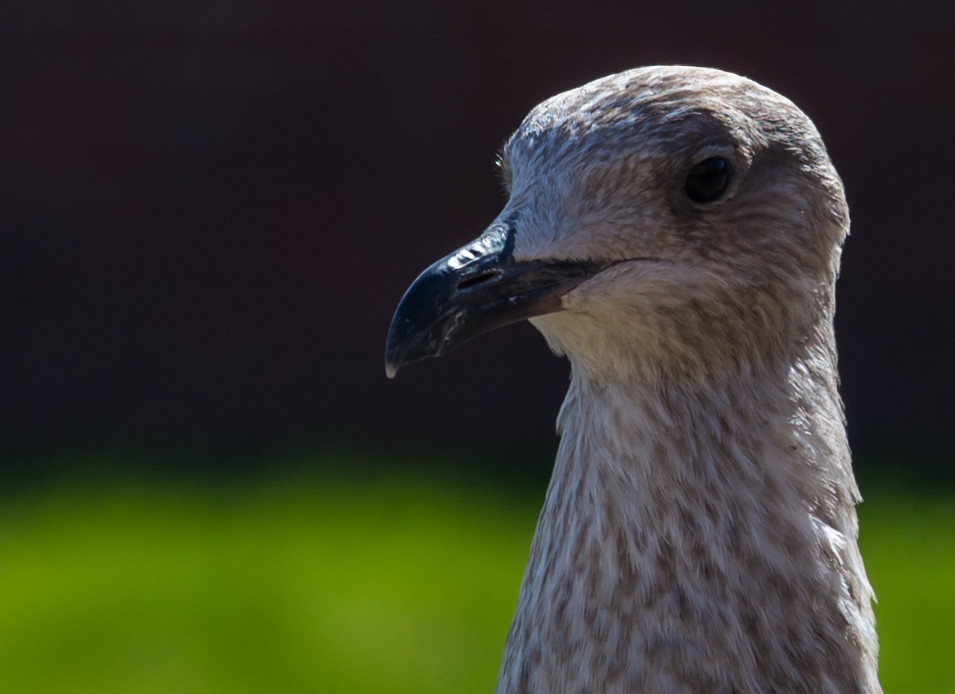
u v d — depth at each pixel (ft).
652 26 46.65
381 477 41.78
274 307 48.67
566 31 46.98
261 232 48.60
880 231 47.16
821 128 46.83
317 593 32.32
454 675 28.73
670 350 13.80
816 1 46.39
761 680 13.11
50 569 34.30
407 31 47.65
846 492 14.03
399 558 34.40
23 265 48.52
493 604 31.71
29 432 48.34
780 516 13.48
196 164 48.49
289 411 48.52
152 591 32.76
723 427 13.70
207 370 48.75
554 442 46.88
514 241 14.03
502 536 35.91
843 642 13.39
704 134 13.76
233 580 33.40
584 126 14.10
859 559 14.03
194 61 48.24
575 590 13.65
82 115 48.24
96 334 48.67
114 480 41.45
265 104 48.32
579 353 14.29
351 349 48.49
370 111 48.08
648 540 13.46
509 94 47.55
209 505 38.70
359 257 48.42
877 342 47.29
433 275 13.93
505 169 15.57
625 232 13.85
